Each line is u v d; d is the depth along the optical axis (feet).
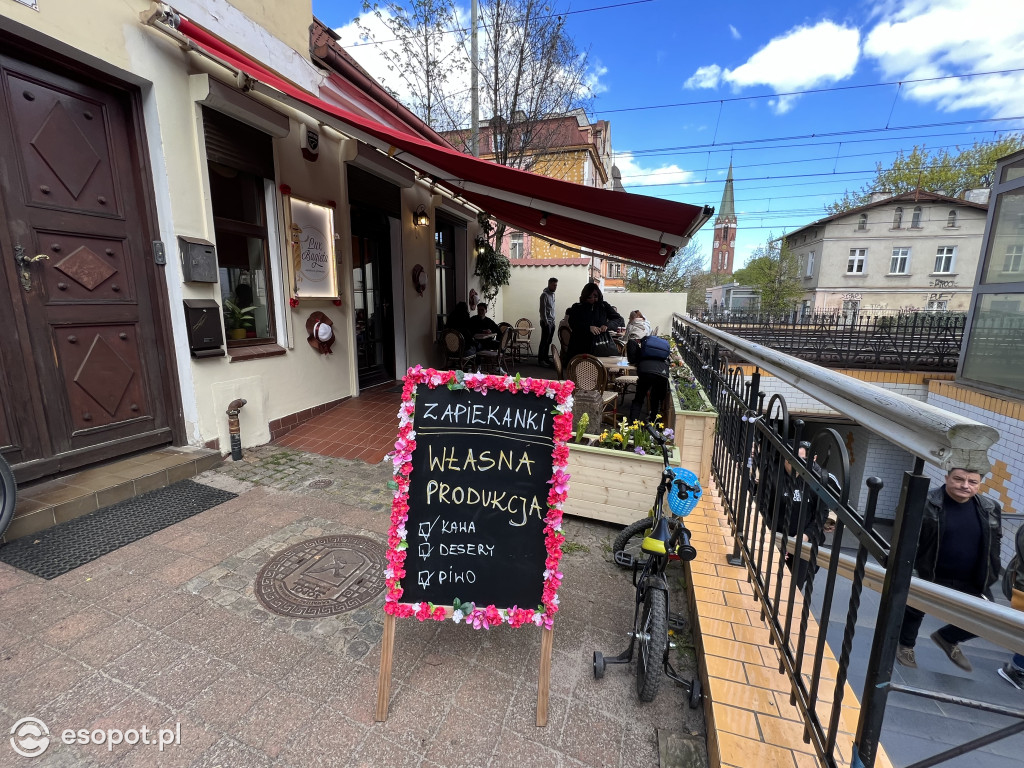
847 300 103.24
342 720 6.05
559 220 18.48
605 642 7.73
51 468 10.69
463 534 6.41
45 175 10.22
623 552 10.14
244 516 10.93
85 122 10.90
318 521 10.85
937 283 98.17
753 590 7.82
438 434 6.46
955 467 2.70
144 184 11.96
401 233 24.49
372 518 11.09
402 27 28.43
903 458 33.81
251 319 15.37
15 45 9.46
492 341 28.86
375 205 21.79
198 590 8.32
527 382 6.35
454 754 5.69
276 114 14.64
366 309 23.39
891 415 3.44
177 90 12.18
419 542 6.41
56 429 10.77
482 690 6.64
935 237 97.09
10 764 5.27
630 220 14.62
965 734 9.46
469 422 6.47
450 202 29.17
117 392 11.92
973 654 11.56
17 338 9.94
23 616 7.48
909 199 96.89
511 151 32.24
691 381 17.01
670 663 7.25
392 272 24.90
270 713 6.09
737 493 9.50
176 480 12.22
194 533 10.11
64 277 10.68
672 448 11.09
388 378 25.44
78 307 10.98
